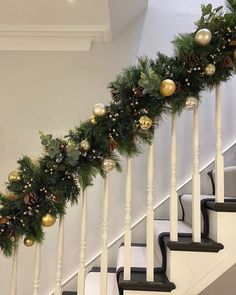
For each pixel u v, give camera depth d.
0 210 1.36
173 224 1.52
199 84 1.51
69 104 2.49
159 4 2.66
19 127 2.45
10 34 2.45
